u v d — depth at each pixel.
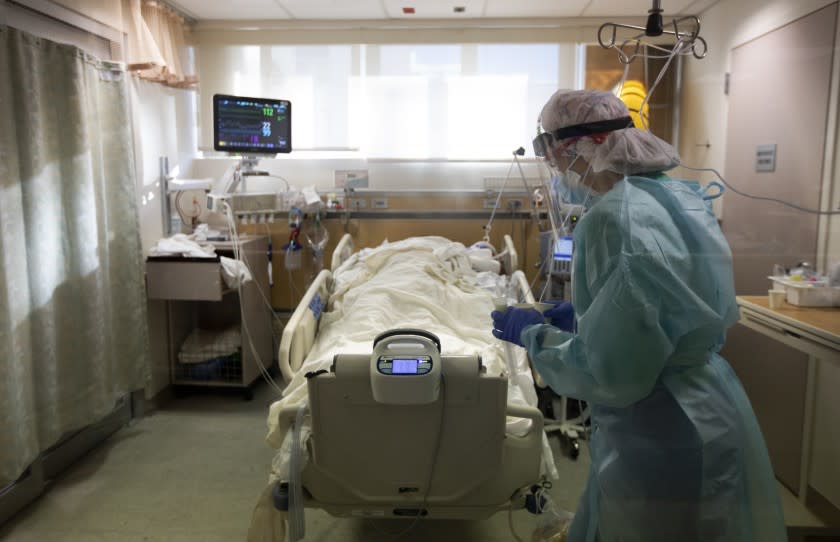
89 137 2.26
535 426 1.38
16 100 1.91
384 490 1.38
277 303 3.21
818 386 1.73
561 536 1.42
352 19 3.18
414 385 1.22
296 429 1.36
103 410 2.35
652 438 1.01
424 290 2.19
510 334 1.25
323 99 3.28
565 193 1.27
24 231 1.95
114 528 1.92
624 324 0.91
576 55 3.01
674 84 2.01
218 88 3.31
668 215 1.00
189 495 2.11
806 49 1.64
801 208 1.68
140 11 2.61
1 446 1.82
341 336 1.89
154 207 2.87
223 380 2.98
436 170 3.23
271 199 3.09
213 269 2.64
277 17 3.17
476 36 3.10
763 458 1.08
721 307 1.01
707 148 1.96
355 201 3.25
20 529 1.91
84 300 2.23
